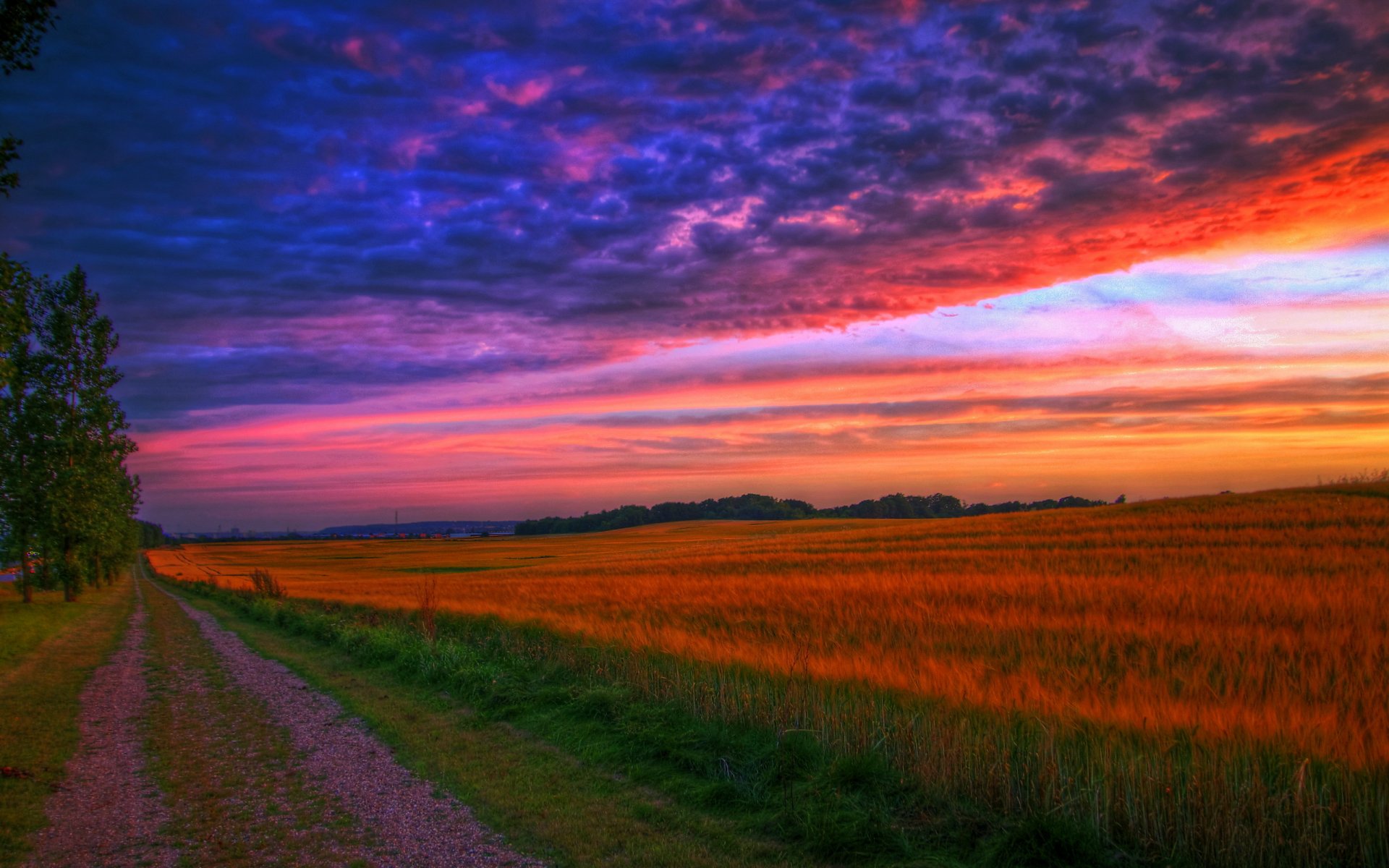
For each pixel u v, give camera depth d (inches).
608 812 270.1
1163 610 577.6
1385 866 203.5
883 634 538.9
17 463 1304.1
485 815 267.9
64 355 1357.0
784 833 247.1
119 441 1477.6
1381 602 549.3
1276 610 544.4
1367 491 1561.3
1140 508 1732.3
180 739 381.4
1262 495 1697.8
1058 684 364.8
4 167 435.8
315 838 246.7
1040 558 1008.9
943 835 241.6
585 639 593.6
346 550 5369.1
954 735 282.7
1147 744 267.3
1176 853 219.3
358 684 525.3
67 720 423.5
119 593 1876.2
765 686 380.8
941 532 1722.4
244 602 1291.8
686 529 5413.4
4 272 601.3
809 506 7588.6
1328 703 316.8
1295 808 213.8
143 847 240.7
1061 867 216.7
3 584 2108.8
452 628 775.1
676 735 337.4
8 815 264.1
